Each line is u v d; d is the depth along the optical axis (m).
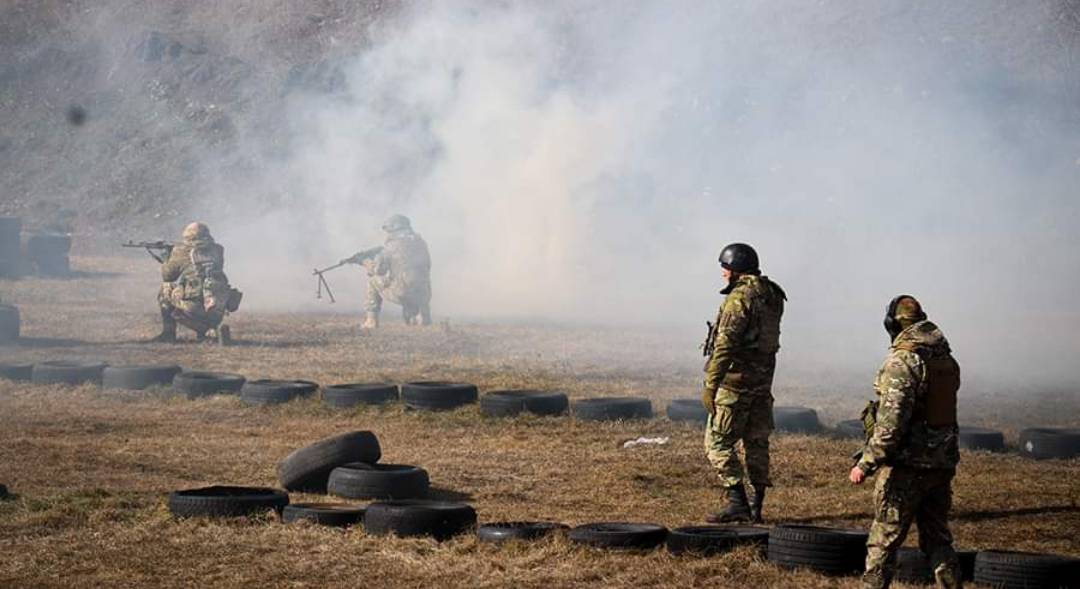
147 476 14.98
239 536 11.83
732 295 12.77
